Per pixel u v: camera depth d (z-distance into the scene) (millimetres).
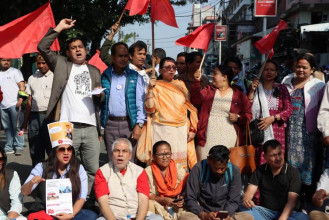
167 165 5465
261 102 6129
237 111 6070
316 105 5969
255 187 5496
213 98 6117
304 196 6281
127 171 5086
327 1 27094
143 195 5012
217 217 4980
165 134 5926
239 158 5852
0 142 11305
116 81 5992
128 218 4914
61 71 5672
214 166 5125
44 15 6617
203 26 6668
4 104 9484
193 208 5199
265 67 6113
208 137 6094
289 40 19562
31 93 7336
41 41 5551
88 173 5926
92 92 5523
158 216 5086
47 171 5027
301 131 6016
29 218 4734
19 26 6461
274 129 6094
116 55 5891
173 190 5469
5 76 9453
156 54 8578
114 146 4984
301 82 6180
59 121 5375
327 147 5801
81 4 18594
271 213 5402
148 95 5805
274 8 9438
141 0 6168
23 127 7484
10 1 17391
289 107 6051
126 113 5965
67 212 4891
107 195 4984
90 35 19031
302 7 26281
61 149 5004
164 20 6121
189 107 6125
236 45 48719
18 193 5020
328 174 5391
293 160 6070
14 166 8555
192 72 6551
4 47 6410
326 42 19500
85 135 5789
